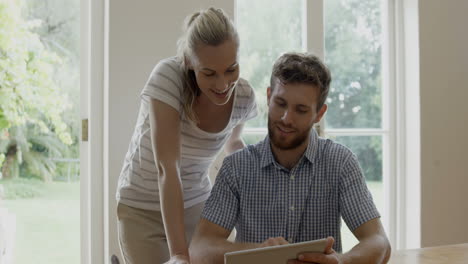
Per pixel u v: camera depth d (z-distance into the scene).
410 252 1.61
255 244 1.33
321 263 1.09
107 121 2.30
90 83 2.41
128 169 1.67
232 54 1.30
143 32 2.31
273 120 1.43
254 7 2.80
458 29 2.99
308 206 1.52
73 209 2.44
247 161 1.55
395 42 3.06
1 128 2.37
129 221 1.68
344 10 3.00
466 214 3.02
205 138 1.58
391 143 3.07
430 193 2.96
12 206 2.37
